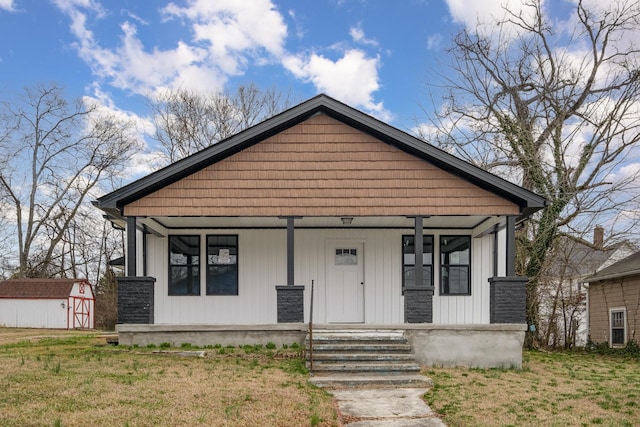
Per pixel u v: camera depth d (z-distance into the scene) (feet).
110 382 23.07
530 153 58.08
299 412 19.97
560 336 62.85
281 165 35.35
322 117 35.86
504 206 34.91
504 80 63.36
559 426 19.06
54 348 34.83
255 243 41.75
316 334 32.04
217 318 41.04
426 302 33.45
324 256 41.81
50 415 17.80
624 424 19.45
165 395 21.34
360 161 35.42
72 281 91.04
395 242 42.04
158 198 34.86
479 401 22.88
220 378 25.18
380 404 22.35
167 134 98.37
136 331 33.14
